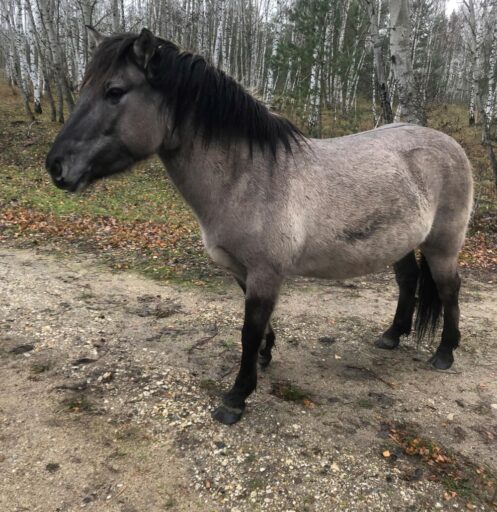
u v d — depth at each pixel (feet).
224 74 7.90
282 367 11.14
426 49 79.61
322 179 8.51
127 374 10.28
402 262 11.93
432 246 10.72
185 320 13.53
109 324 12.93
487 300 16.60
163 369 10.57
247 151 7.94
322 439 8.49
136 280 17.03
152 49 7.09
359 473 7.68
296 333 13.07
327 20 45.34
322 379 10.68
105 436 8.27
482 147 48.11
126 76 7.17
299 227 8.20
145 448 8.04
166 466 7.66
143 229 24.71
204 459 7.85
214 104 7.66
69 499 6.92
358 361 11.66
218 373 10.59
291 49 45.65
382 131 10.03
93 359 10.87
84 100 7.27
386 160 9.22
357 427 8.91
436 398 10.12
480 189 33.01
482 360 12.00
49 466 7.51
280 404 9.53
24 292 14.93
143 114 7.39
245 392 8.90
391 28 20.03
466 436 8.85
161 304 14.75
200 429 8.58
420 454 8.21
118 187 34.47
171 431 8.49
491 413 9.65
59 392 9.48
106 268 18.24
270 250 8.06
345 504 7.06
